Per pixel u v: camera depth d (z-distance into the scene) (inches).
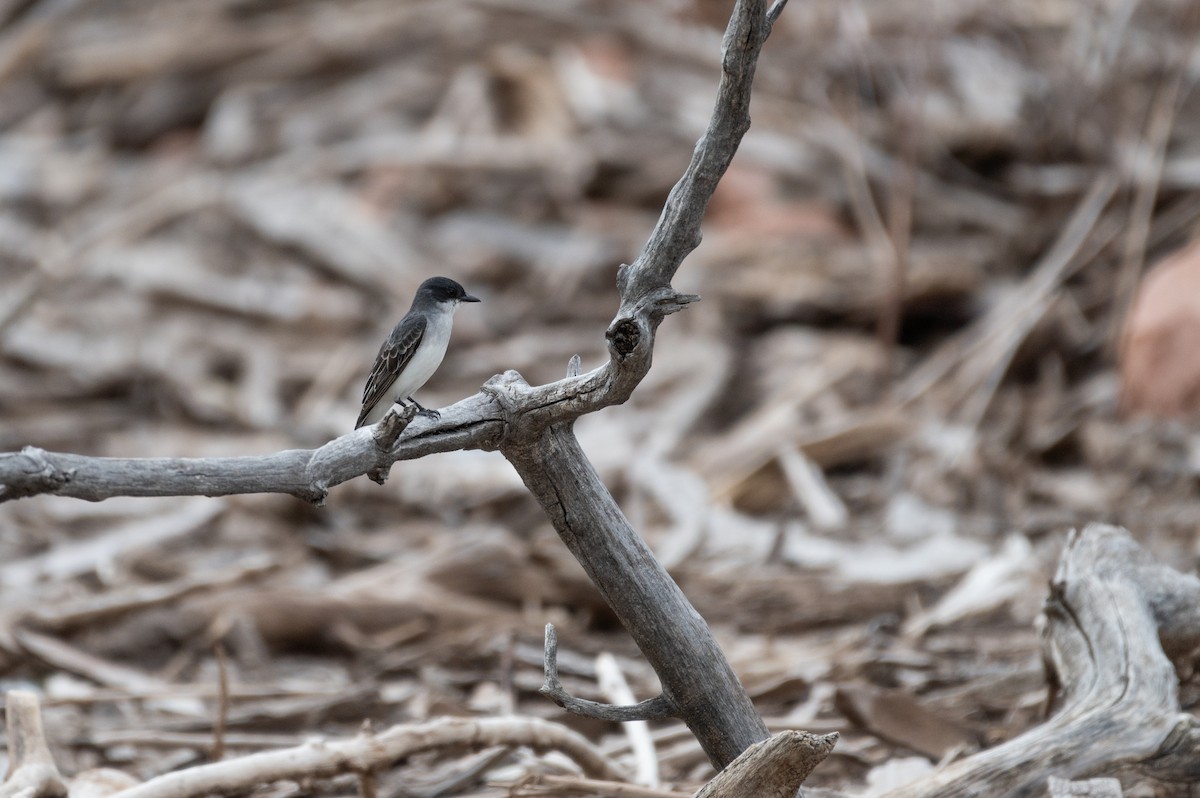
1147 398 564.7
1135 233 626.5
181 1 987.3
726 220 756.0
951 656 350.9
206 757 293.0
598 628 405.1
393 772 273.9
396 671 368.2
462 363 676.1
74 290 750.5
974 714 296.8
